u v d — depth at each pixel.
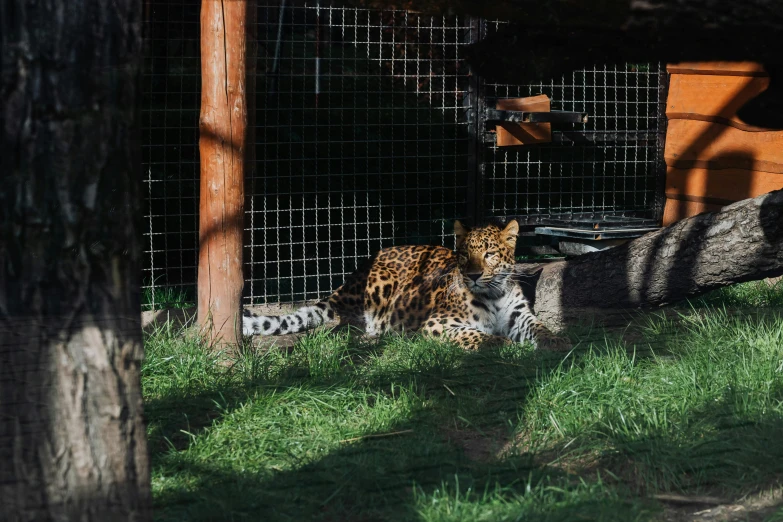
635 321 7.42
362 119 11.45
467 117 9.80
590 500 3.51
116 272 2.58
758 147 9.23
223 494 3.62
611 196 13.49
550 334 6.88
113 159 2.51
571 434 4.48
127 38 2.51
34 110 2.39
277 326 8.05
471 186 9.82
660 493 3.79
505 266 7.55
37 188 2.42
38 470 2.49
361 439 4.43
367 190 10.07
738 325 6.30
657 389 5.07
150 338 6.38
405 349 6.55
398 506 3.53
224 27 6.17
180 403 5.05
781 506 3.55
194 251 10.26
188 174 10.84
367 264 8.80
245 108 6.37
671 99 9.91
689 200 9.93
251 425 4.67
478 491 3.71
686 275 7.15
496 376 5.59
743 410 4.57
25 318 2.46
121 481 2.63
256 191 10.98
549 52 1.77
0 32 2.37
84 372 2.54
